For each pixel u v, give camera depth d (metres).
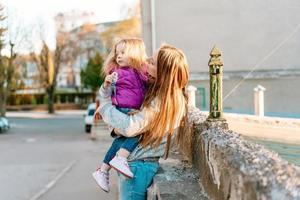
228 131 3.01
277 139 6.93
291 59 15.61
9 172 12.95
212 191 2.78
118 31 55.38
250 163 2.01
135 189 3.08
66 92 67.81
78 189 9.70
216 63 3.39
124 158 3.05
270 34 15.69
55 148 20.22
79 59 68.44
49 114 55.97
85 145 21.27
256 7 15.73
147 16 15.91
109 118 3.02
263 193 1.75
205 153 3.02
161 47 3.13
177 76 3.03
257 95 11.14
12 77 43.97
